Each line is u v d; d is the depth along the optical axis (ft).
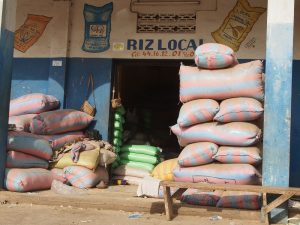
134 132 28.86
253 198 16.72
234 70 17.33
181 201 18.04
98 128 26.04
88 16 26.63
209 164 17.30
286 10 16.40
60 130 24.06
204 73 17.57
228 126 17.10
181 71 18.06
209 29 25.40
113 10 26.37
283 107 16.21
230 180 16.66
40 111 24.90
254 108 16.69
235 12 25.21
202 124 17.53
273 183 16.14
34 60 27.14
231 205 16.97
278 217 16.05
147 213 17.57
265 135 16.30
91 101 26.25
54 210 17.89
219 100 17.87
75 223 15.74
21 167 21.12
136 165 25.00
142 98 34.01
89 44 26.53
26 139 21.36
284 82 16.25
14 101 25.29
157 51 25.88
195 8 25.61
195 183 16.28
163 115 33.53
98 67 26.35
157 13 25.98
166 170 20.63
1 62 19.67
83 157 22.38
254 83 16.96
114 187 23.35
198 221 16.26
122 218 16.69
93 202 18.34
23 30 27.35
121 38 26.22
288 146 16.10
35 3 27.25
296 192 14.93
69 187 21.11
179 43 25.67
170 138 32.14
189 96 17.79
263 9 24.90
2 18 19.63
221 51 17.21
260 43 24.82
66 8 26.73
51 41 26.84
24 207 18.37
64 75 26.48
